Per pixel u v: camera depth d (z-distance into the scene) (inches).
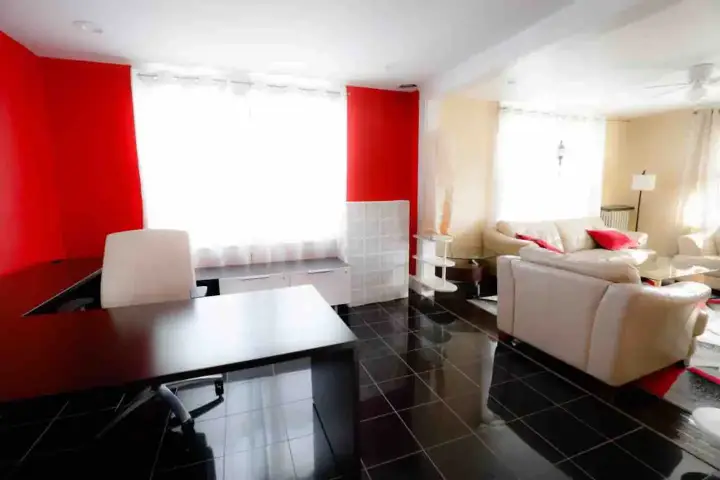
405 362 101.9
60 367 44.8
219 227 133.5
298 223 143.7
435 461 65.7
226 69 125.4
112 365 45.3
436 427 74.8
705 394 85.4
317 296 72.5
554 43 90.6
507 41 103.1
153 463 66.2
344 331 55.7
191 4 80.7
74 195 117.3
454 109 166.2
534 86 144.3
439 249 170.6
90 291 99.7
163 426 76.2
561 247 181.2
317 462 66.0
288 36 99.0
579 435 72.3
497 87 145.4
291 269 133.3
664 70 125.0
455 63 122.3
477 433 73.0
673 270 143.0
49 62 111.0
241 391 88.0
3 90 92.8
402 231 151.0
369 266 147.2
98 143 118.3
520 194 186.5
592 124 199.8
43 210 109.1
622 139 214.7
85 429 76.0
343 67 124.7
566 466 64.4
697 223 186.4
